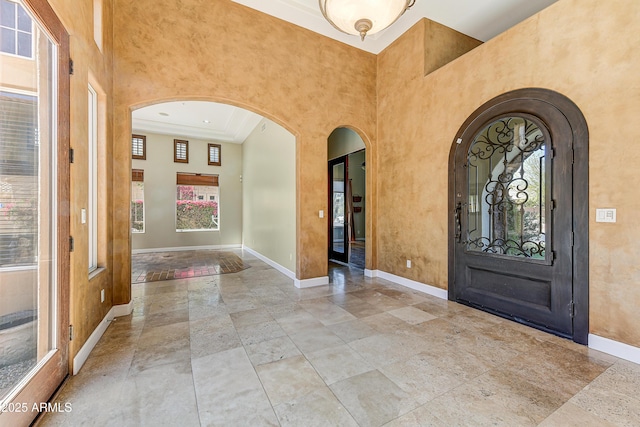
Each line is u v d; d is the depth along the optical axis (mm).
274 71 4004
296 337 2611
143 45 3225
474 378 1972
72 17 2053
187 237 8375
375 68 4969
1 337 1531
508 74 3012
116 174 3115
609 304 2311
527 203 2887
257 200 7207
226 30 3664
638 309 2168
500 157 3133
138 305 3482
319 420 1567
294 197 4902
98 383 1906
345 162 6168
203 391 1822
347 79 4656
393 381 1936
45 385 1671
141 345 2451
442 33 4168
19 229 1645
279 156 5648
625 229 2227
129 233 3197
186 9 3436
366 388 1856
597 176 2373
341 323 2936
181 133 8062
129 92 3160
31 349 1673
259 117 6758
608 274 2314
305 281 4297
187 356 2268
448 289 3689
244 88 3779
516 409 1656
